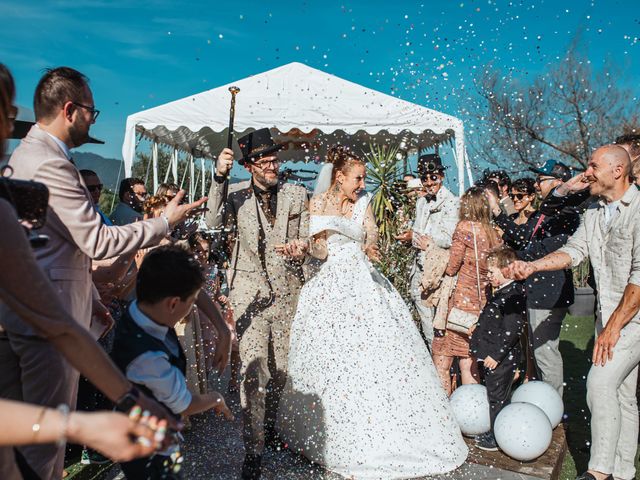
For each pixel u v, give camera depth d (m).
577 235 3.82
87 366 1.48
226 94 8.98
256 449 3.44
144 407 1.52
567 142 13.64
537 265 3.71
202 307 2.73
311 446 3.58
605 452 3.35
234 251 3.75
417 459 3.44
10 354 2.28
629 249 3.40
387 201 7.14
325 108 8.67
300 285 3.94
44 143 2.42
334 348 3.62
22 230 1.46
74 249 2.43
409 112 8.65
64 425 1.14
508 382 4.09
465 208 4.80
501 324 4.07
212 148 12.98
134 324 2.07
